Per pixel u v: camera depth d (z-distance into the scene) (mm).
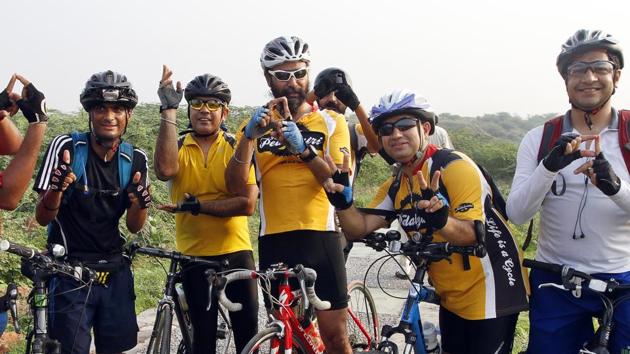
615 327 3078
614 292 3100
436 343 3498
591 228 3121
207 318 3838
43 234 7711
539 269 3203
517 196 3168
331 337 3578
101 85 3234
